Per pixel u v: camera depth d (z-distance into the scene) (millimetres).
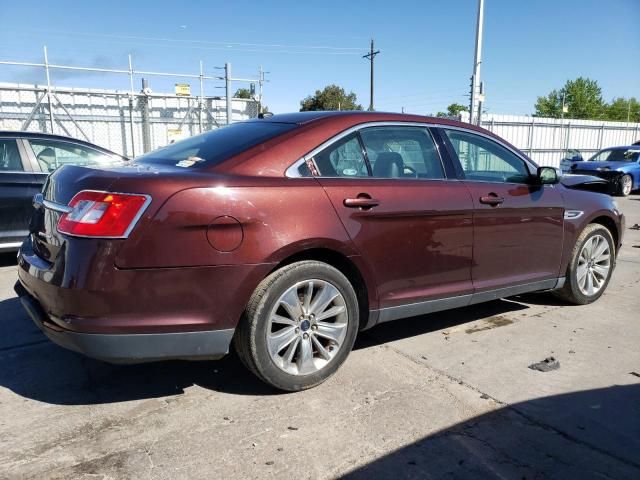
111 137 16219
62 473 2432
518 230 4199
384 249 3414
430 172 3814
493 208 3979
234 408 3039
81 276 2641
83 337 2678
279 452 2615
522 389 3301
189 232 2754
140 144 16594
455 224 3760
